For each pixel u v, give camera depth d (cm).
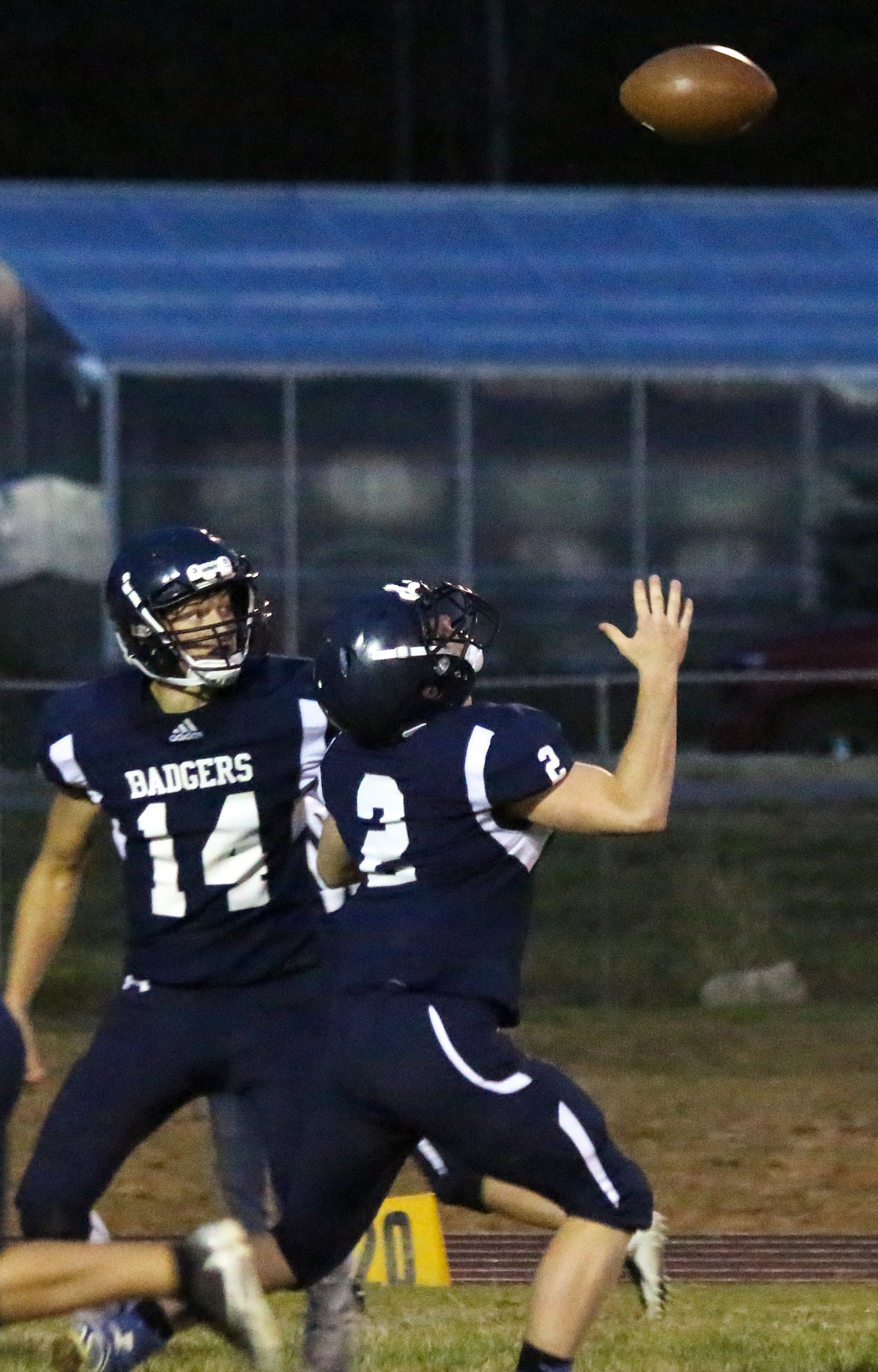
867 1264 3003
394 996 1862
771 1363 2280
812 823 5897
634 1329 2488
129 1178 3544
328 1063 1878
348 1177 1883
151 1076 2070
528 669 8506
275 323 8650
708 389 8725
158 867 2083
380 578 8569
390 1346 2359
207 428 8544
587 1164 1862
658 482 8694
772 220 9500
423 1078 1836
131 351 8469
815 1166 3625
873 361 8700
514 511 8644
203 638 2059
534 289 8994
